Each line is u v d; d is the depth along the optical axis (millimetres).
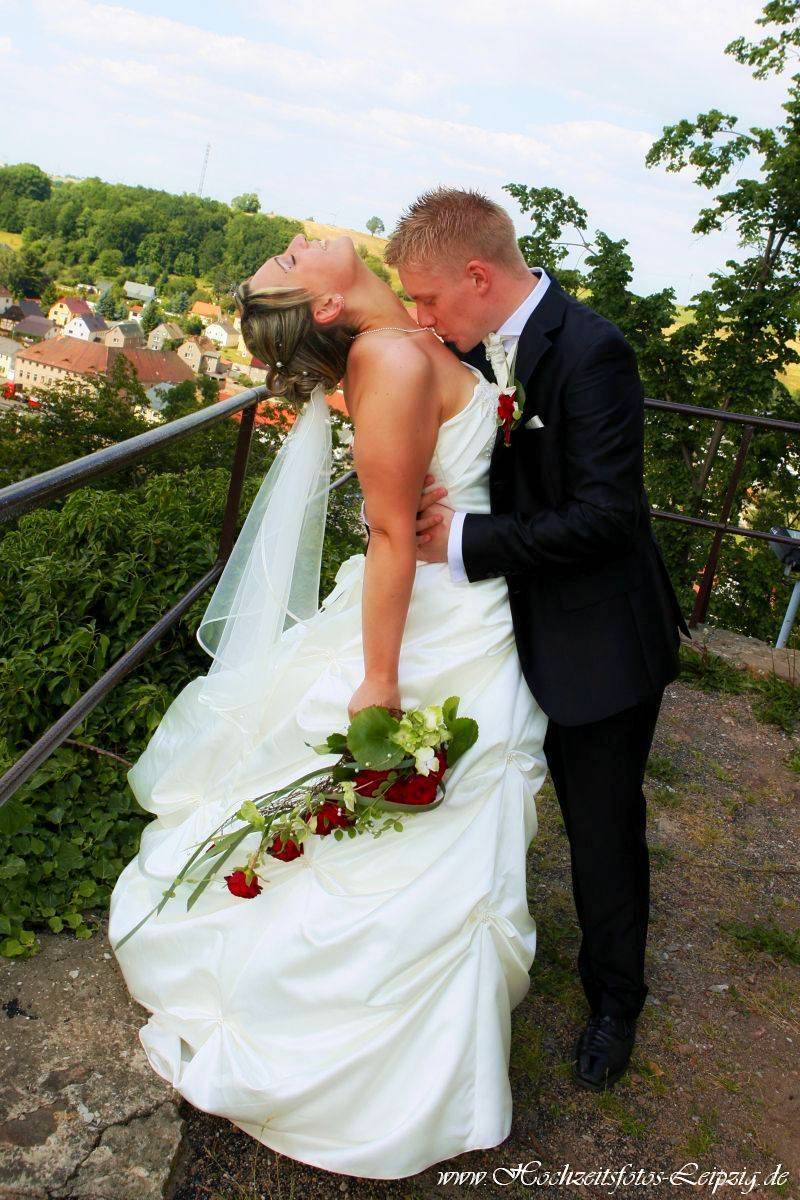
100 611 3818
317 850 2000
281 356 2029
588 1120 2145
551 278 1995
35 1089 1894
